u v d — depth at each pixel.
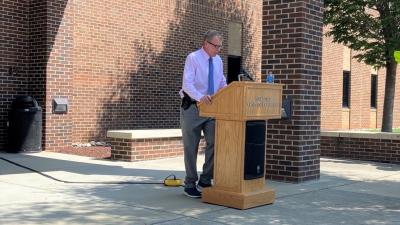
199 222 5.82
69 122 13.09
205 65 6.95
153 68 15.56
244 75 6.85
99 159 11.23
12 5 12.52
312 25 8.89
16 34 12.62
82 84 13.78
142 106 15.31
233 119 6.50
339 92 23.03
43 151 12.48
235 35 18.14
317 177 9.16
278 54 8.94
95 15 14.02
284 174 8.84
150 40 15.45
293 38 8.76
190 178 7.15
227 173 6.68
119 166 10.18
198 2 16.83
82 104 13.80
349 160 12.20
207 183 7.26
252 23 18.78
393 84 14.46
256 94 6.54
